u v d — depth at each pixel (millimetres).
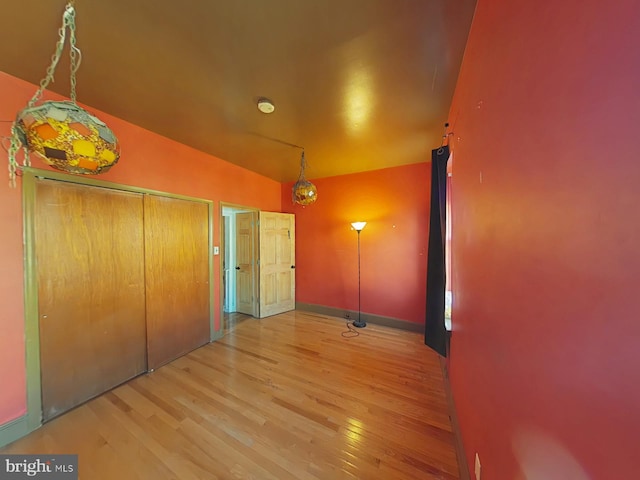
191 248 3088
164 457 1547
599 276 394
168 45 1438
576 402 448
